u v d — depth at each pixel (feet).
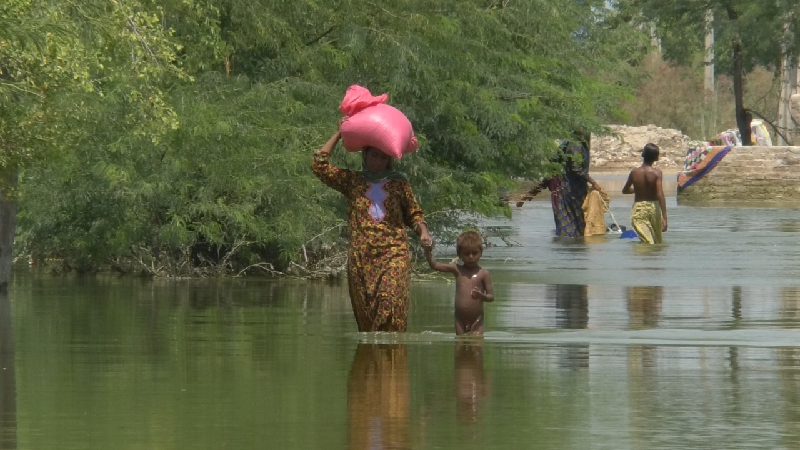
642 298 131.75
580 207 244.63
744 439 61.52
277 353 90.68
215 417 66.74
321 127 166.40
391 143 101.04
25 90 112.98
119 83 139.03
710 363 85.61
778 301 128.16
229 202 163.02
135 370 82.33
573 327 106.83
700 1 489.67
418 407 69.51
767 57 484.74
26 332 102.89
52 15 110.73
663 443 60.59
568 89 229.86
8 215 140.05
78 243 164.14
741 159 405.39
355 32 174.81
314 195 164.55
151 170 158.10
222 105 161.68
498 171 212.02
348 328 106.22
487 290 102.27
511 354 90.12
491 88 205.77
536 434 62.54
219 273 165.58
